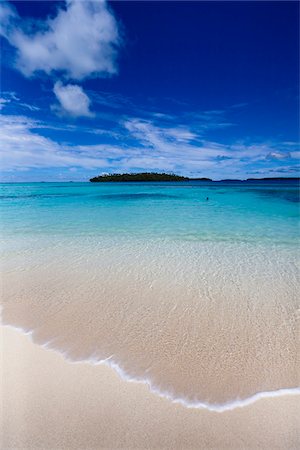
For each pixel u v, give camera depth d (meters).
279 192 28.72
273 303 4.13
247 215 12.50
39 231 8.94
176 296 4.35
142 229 9.28
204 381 2.65
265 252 6.54
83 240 7.75
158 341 3.27
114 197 24.75
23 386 2.58
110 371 2.78
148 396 2.48
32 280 4.97
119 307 4.03
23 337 3.36
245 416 2.30
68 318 3.77
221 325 3.59
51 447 2.08
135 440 2.12
